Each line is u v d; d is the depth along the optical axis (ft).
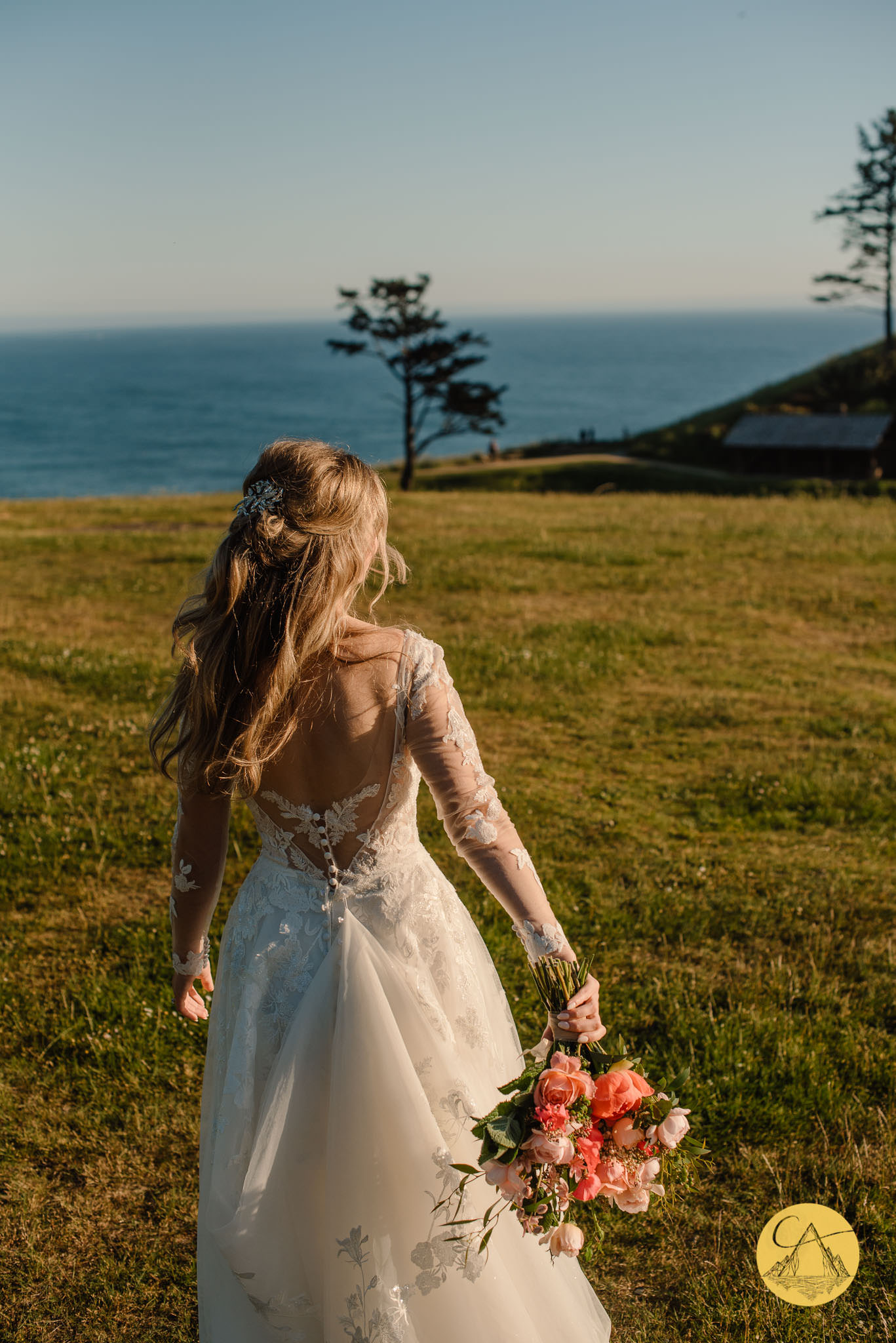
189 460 395.34
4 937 15.57
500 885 6.57
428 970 7.03
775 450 157.28
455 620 38.32
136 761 22.98
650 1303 9.17
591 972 14.70
